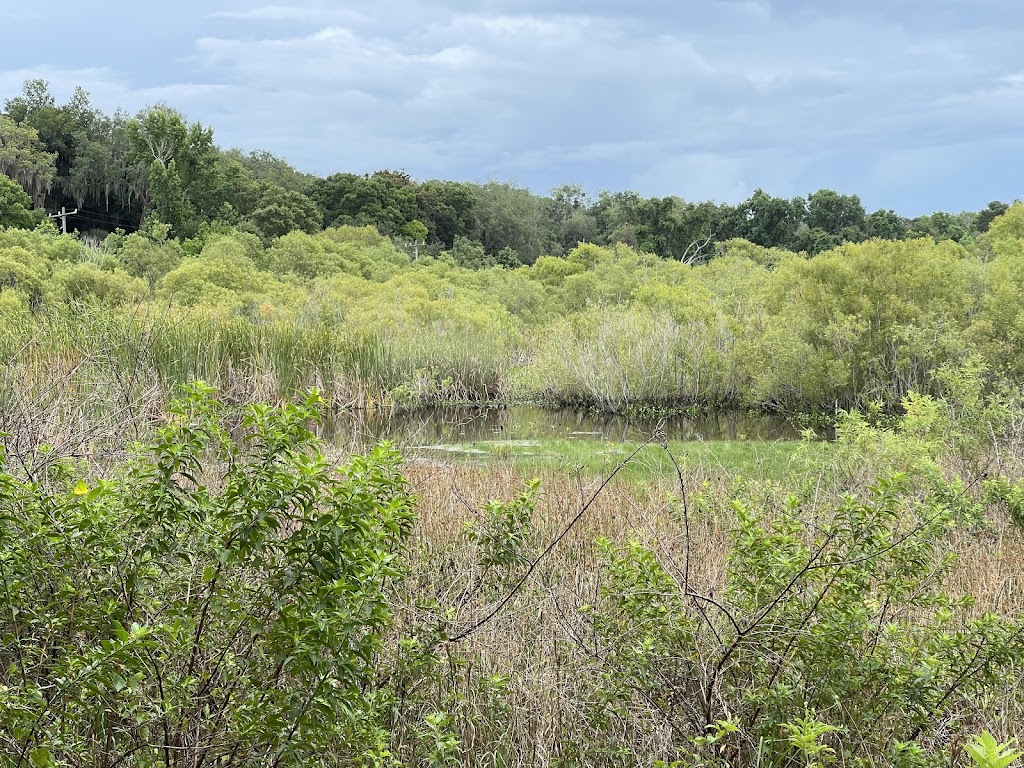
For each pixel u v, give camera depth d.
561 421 16.50
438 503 7.11
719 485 8.02
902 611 4.10
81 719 2.72
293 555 2.71
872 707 3.48
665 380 18.81
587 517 7.20
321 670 2.65
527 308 37.06
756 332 19.44
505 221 87.19
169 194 61.00
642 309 22.94
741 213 70.44
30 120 77.50
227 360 15.55
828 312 17.36
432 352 19.77
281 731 2.73
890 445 7.83
